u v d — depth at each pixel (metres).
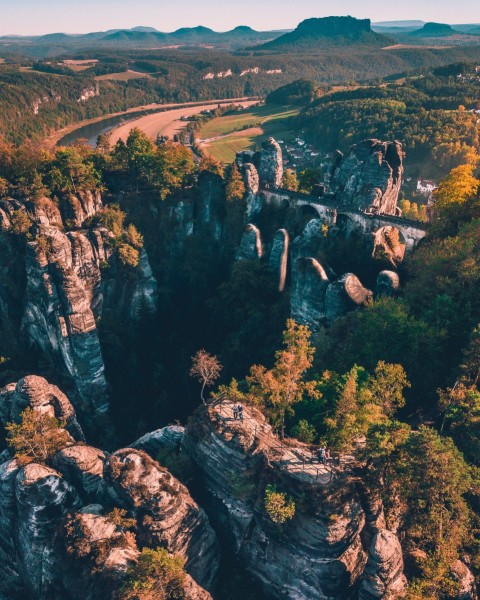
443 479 36.62
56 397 64.50
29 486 46.59
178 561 39.50
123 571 40.12
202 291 112.56
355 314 68.12
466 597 37.53
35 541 46.50
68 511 46.94
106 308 105.38
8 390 68.25
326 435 45.38
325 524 39.31
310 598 42.00
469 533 40.59
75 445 54.62
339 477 41.00
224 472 44.62
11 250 96.31
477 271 58.88
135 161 117.44
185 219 115.94
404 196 197.50
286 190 108.31
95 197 110.38
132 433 91.81
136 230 110.12
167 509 42.59
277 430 49.50
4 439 67.06
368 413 44.03
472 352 48.25
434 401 53.78
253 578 45.69
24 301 95.12
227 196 111.06
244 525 44.69
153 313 108.81
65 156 108.69
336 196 106.00
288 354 49.97
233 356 90.69
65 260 92.44
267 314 94.88
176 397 94.62
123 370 100.81
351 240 89.50
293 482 40.91
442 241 73.69
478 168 194.00
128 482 43.69
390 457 38.97
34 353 97.19
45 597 45.56
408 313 61.53
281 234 96.62
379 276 74.44
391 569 36.25
